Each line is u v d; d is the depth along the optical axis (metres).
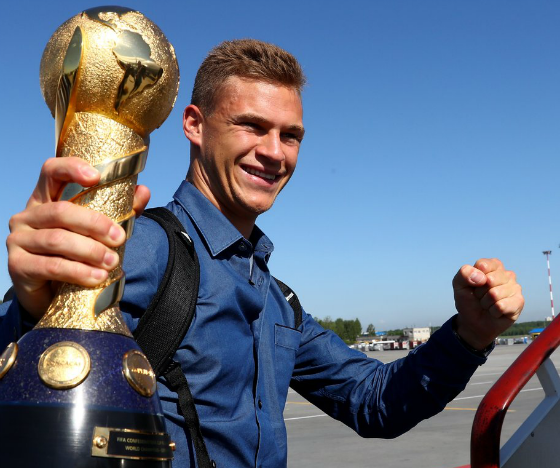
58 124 0.74
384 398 1.69
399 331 99.06
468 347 1.53
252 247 1.53
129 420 0.66
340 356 1.80
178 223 1.36
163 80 0.76
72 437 0.63
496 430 1.15
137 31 0.75
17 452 0.62
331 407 1.82
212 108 1.57
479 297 1.42
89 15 0.76
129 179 0.74
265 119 1.53
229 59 1.55
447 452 7.95
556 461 1.24
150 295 1.24
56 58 0.75
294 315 1.74
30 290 0.71
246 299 1.42
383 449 8.33
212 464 1.21
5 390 0.66
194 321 1.30
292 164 1.62
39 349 0.67
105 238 0.66
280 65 1.55
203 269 1.39
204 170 1.60
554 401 1.26
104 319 0.70
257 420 1.39
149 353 1.19
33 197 0.71
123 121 0.75
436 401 1.61
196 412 1.22
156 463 0.68
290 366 1.61
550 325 1.24
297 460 7.76
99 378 0.66
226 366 1.33
